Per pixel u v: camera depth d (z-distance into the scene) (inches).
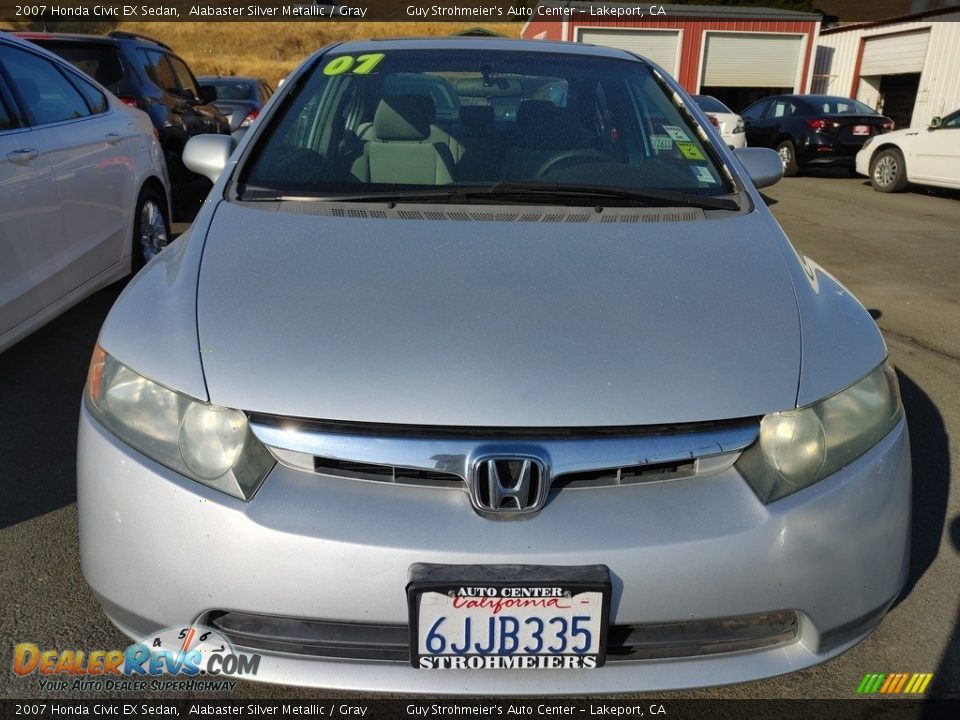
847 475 62.8
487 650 58.0
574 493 59.9
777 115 529.3
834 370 65.6
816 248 274.4
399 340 63.2
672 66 886.4
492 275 70.8
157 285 73.0
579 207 86.0
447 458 58.9
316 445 59.4
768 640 63.3
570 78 106.7
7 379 140.3
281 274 70.6
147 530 60.2
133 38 260.7
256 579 58.0
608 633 59.1
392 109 97.7
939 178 397.7
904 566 66.6
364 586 57.2
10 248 122.5
